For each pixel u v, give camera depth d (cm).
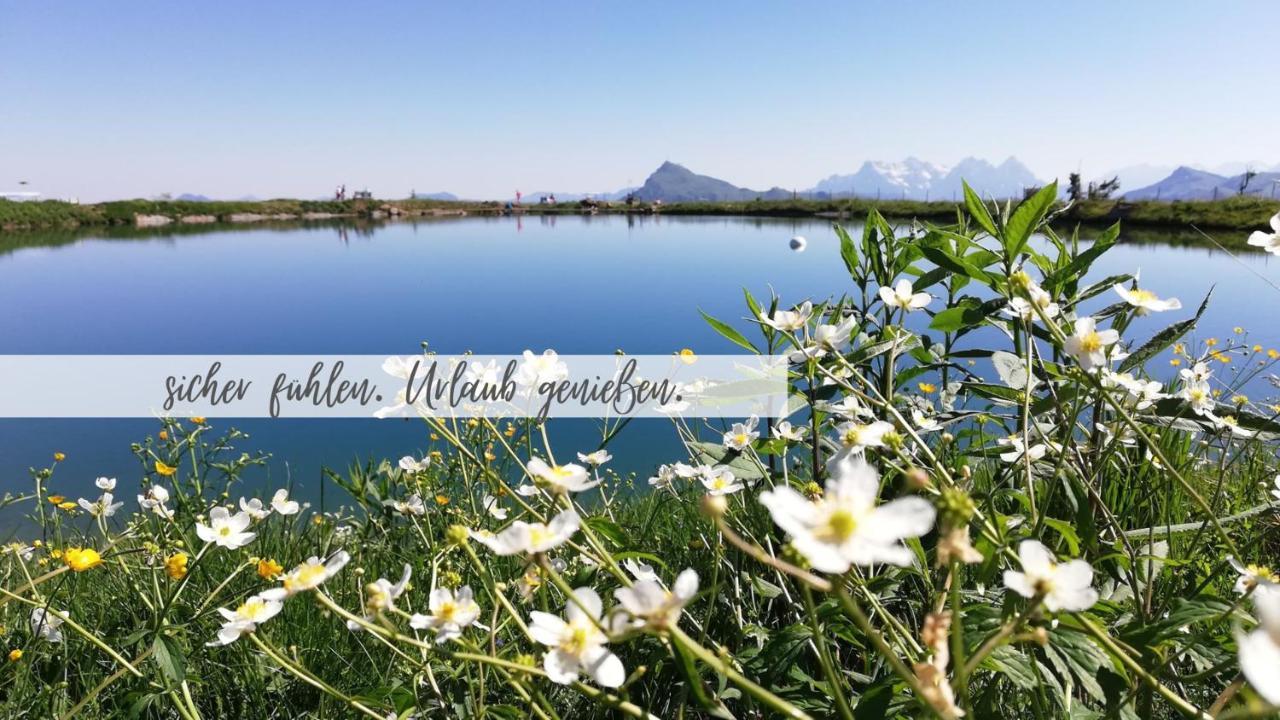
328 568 113
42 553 274
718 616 189
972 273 177
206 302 1697
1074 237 185
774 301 205
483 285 1948
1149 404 158
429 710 153
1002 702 146
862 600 153
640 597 87
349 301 1666
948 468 177
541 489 146
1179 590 167
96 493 471
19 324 1370
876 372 218
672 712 164
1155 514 222
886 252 222
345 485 238
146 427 605
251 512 186
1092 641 108
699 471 180
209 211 6656
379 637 136
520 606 174
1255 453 256
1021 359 178
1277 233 154
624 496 334
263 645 128
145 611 212
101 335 1224
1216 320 852
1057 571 79
